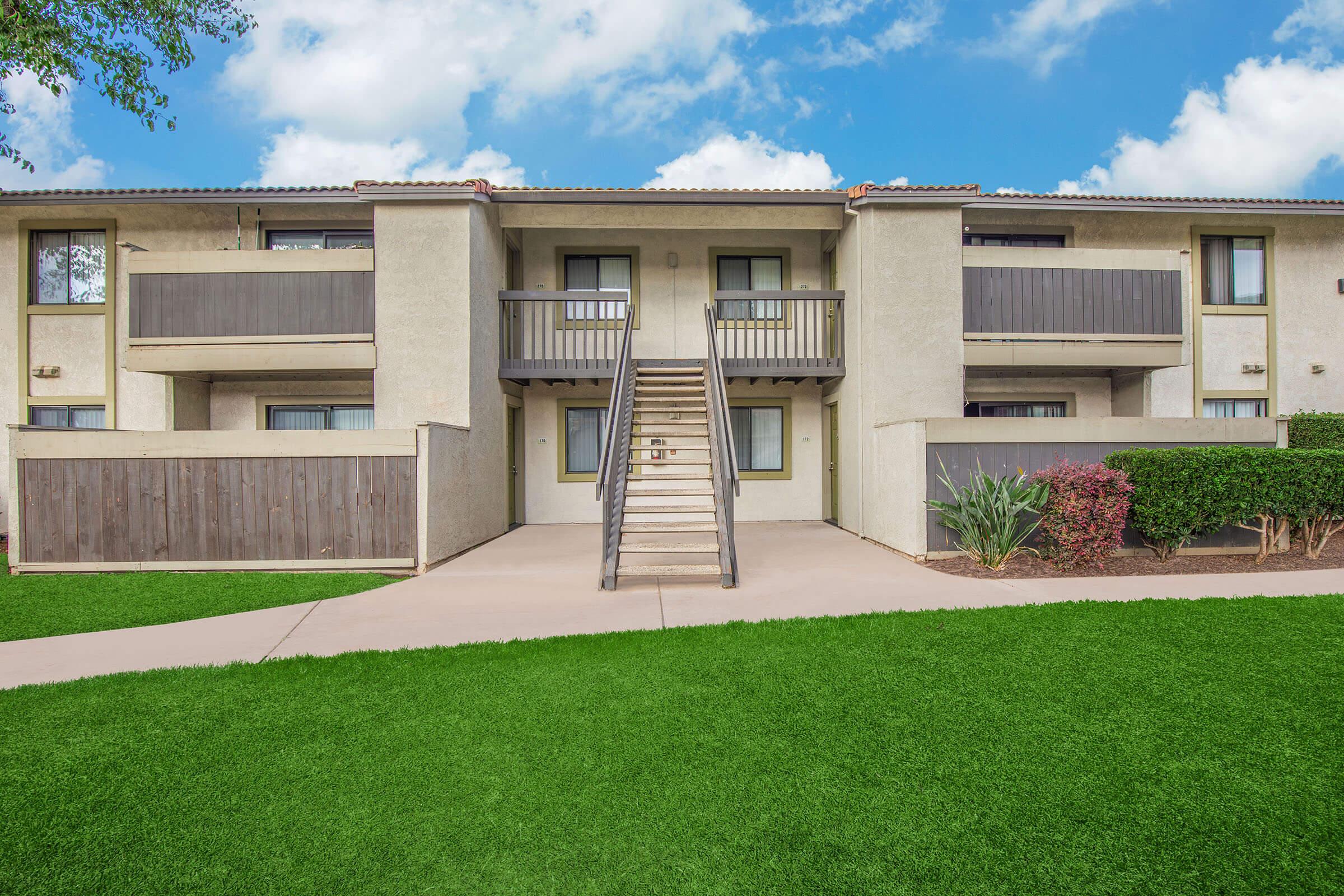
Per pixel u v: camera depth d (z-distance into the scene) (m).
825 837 2.53
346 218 11.66
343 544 8.09
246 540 8.06
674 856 2.43
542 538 11.10
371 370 10.46
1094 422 8.58
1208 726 3.40
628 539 10.63
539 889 2.26
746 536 10.97
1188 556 8.25
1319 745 3.18
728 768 3.07
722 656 4.64
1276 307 12.30
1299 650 4.50
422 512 8.11
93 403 11.56
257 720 3.67
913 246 10.48
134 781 3.02
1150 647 4.61
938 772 2.99
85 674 4.47
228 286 10.15
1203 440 8.59
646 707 3.77
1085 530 7.34
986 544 7.79
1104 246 12.12
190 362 10.08
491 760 3.18
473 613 6.06
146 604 6.46
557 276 13.05
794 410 13.29
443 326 10.11
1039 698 3.79
